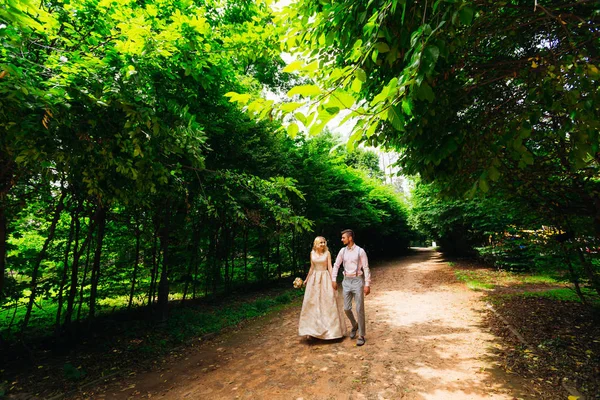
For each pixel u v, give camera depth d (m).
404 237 29.28
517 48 3.39
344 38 2.60
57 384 3.72
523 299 6.56
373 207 17.73
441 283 9.87
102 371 4.11
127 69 3.25
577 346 3.77
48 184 4.54
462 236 14.36
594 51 2.47
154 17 4.09
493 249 10.11
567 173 3.49
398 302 7.50
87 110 2.93
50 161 2.97
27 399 3.35
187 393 3.42
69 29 3.25
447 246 20.09
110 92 2.97
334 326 4.80
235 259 12.07
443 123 2.69
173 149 3.53
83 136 2.91
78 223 5.67
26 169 3.37
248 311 7.43
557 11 2.48
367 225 17.70
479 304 6.66
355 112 1.28
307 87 1.14
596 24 2.07
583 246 4.48
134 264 7.71
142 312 7.48
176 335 5.47
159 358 4.58
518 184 3.96
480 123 2.73
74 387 3.64
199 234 8.57
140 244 7.95
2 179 3.58
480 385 3.11
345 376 3.55
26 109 2.47
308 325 4.93
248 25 4.36
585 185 3.56
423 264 16.61
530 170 3.53
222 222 9.05
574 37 2.54
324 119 1.23
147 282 8.73
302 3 2.72
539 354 3.67
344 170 14.12
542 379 3.10
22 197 4.46
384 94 1.26
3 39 2.46
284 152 9.28
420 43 1.59
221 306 8.17
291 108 1.23
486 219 9.97
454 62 2.78
